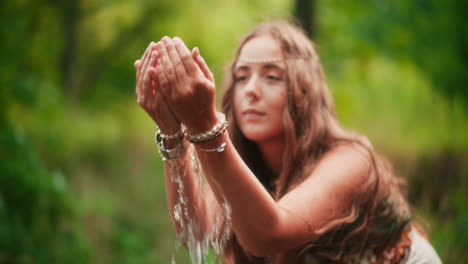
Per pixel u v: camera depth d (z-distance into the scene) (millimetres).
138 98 1177
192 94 1092
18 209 3078
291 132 1568
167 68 1104
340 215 1403
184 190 1314
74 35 9508
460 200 2764
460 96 5406
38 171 3193
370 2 6328
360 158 1517
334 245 1572
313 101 1616
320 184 1393
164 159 1246
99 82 11398
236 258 1683
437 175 3018
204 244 1364
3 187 3039
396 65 6902
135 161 7539
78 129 6477
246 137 1723
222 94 1721
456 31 5547
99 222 4461
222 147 1134
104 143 8078
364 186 1487
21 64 4148
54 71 6496
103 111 11031
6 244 2869
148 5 11680
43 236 3092
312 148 1580
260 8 11305
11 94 3715
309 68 1641
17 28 3586
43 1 8234
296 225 1264
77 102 9359
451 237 2531
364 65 7867
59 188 3201
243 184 1156
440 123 4840
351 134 1624
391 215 1634
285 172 1588
